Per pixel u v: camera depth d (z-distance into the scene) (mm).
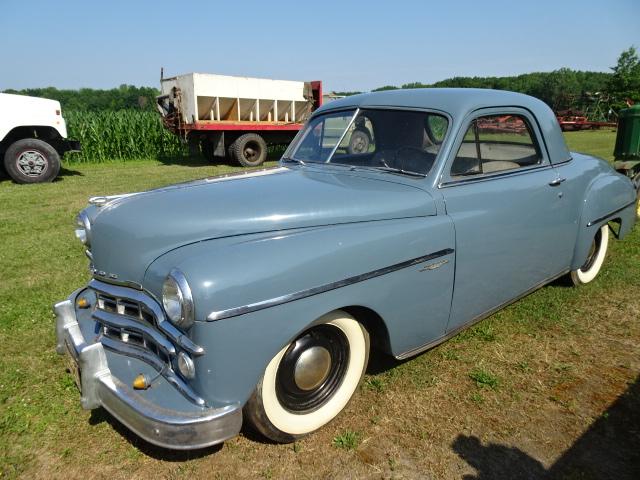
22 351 3248
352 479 2213
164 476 2229
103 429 2529
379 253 2377
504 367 3082
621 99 35875
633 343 3361
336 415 2549
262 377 2164
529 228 3232
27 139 10250
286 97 14070
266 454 2359
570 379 2957
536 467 2277
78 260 5105
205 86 12641
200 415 1962
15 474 2238
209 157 14734
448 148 2805
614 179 4121
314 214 2377
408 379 2941
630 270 4625
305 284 2113
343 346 2516
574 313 3795
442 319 2828
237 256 2020
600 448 2395
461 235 2764
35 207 7855
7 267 4887
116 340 2377
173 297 1936
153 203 2453
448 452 2367
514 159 3262
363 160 3143
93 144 15109
